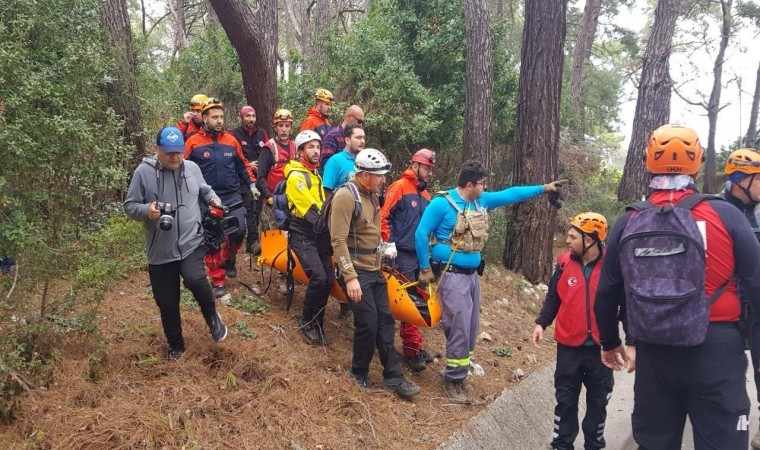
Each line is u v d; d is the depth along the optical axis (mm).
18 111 3807
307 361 4645
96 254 4203
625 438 4785
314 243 5004
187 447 3312
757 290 2576
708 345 2631
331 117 10102
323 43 11805
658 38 13555
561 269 4105
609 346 3146
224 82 11906
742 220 2635
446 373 4750
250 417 3748
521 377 5516
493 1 22500
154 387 3812
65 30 5656
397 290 4777
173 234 3984
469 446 4121
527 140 8828
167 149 3834
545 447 4699
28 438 3131
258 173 6328
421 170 5359
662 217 2648
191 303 5207
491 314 7199
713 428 2650
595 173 14891
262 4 9016
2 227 3381
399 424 4145
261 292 5914
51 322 3779
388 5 11656
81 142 3961
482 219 4723
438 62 11156
